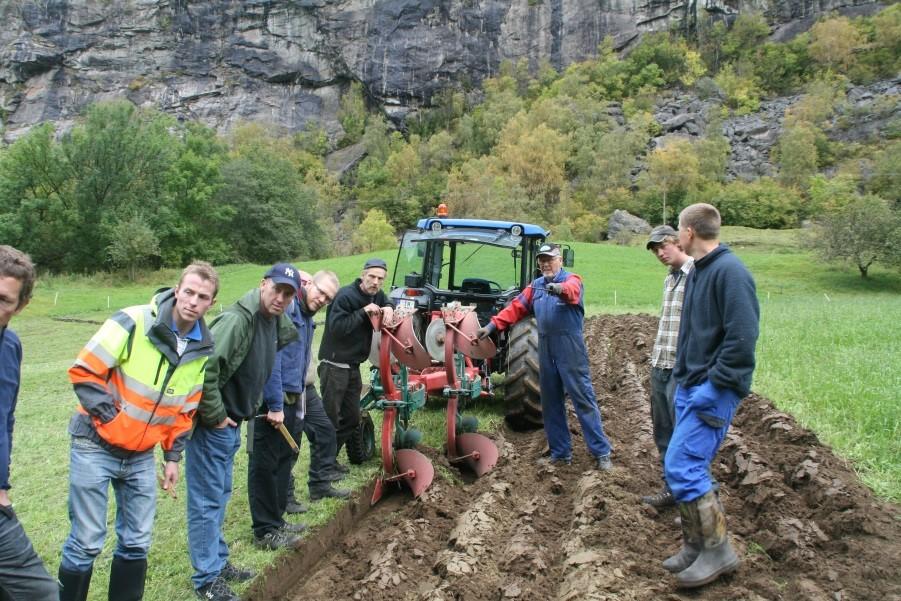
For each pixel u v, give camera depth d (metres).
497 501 4.86
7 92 96.19
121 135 44.31
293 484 5.01
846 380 7.26
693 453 3.64
